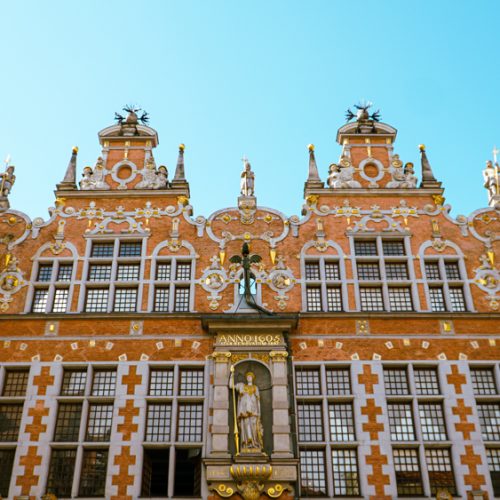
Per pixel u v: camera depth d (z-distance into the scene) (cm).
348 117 3456
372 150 3300
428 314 2812
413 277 2938
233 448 2503
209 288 2900
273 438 2511
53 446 2545
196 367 2711
